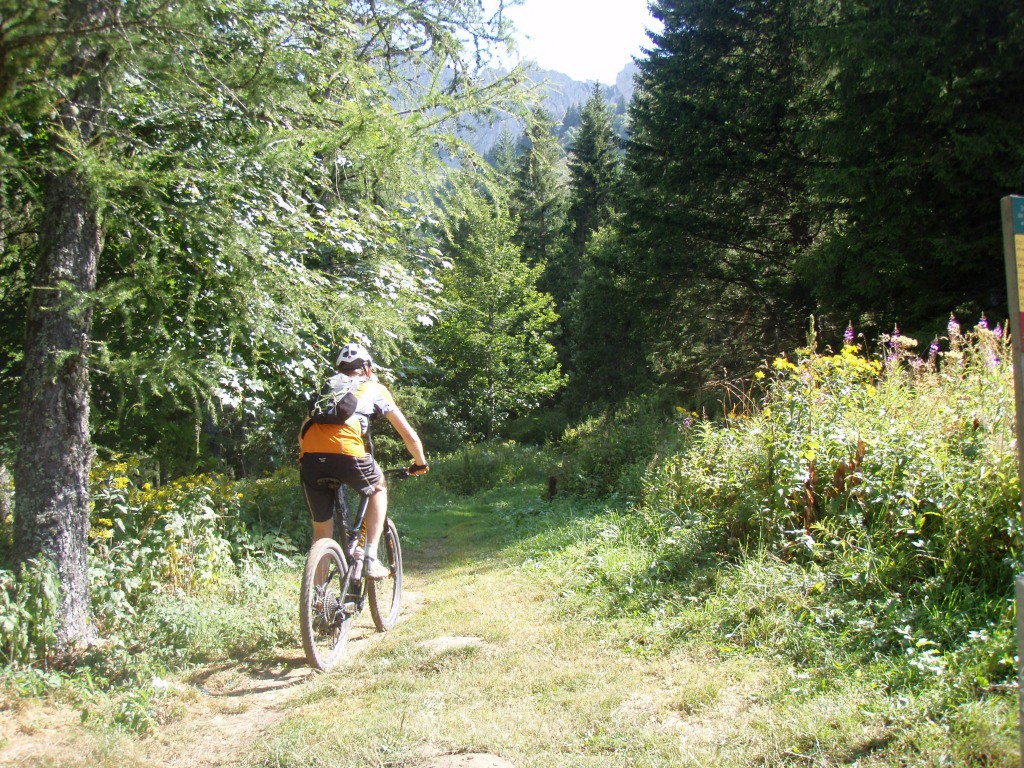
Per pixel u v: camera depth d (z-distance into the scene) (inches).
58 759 123.7
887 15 541.3
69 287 153.6
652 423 496.7
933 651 130.9
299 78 173.3
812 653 143.1
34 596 161.5
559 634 177.0
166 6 144.6
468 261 1412.4
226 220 167.9
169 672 174.4
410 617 218.8
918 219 550.9
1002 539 156.8
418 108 176.2
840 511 185.9
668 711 128.4
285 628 201.5
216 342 216.8
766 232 848.3
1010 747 98.3
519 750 118.9
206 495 253.6
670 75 867.4
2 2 122.8
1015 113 514.0
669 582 200.4
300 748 127.0
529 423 1510.8
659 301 908.6
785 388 232.8
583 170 1764.3
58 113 162.4
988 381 190.5
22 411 175.3
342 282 257.3
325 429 188.7
